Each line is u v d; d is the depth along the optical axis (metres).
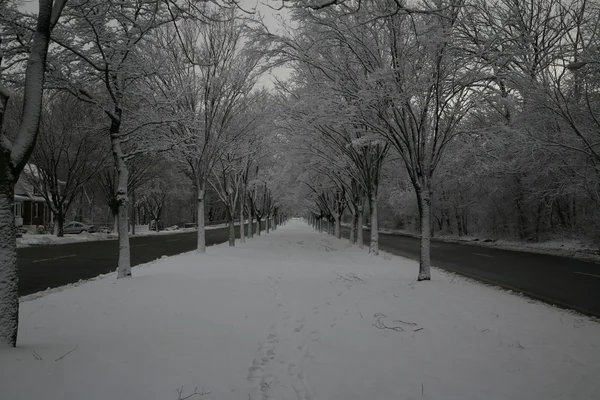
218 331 6.09
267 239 32.38
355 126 15.29
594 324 6.48
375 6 10.16
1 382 3.57
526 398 3.90
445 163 16.52
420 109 10.84
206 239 35.00
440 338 5.76
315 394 4.12
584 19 15.52
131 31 9.59
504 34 12.45
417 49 10.18
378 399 3.96
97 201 53.97
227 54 17.03
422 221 10.79
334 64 11.67
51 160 30.28
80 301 7.72
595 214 20.84
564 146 16.91
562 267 15.45
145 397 3.68
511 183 27.11
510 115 17.78
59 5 5.38
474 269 14.94
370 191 18.64
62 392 3.57
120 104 10.81
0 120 4.53
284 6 5.25
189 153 15.18
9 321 4.53
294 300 8.66
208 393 3.92
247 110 21.16
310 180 28.83
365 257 17.80
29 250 22.61
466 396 3.95
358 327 6.48
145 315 6.71
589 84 16.67
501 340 5.59
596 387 4.11
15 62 8.34
